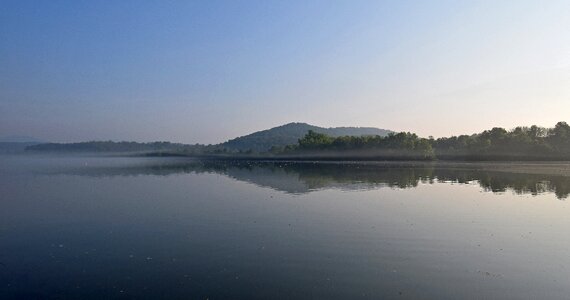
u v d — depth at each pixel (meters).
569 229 28.39
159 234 27.67
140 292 17.94
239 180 67.44
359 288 18.03
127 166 123.12
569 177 69.56
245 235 27.06
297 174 82.25
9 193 49.91
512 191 49.75
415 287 18.09
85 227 30.11
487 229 28.36
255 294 17.59
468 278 19.09
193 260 22.00
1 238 27.06
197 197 45.28
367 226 29.34
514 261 21.47
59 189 54.38
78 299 17.25
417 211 35.28
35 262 22.05
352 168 105.38
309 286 18.30
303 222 30.84
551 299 16.92
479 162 137.00
